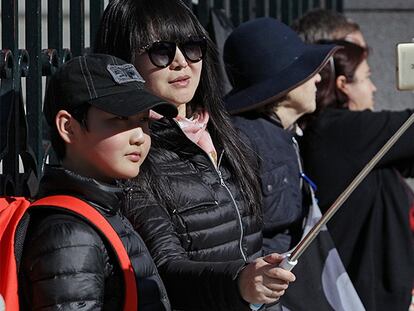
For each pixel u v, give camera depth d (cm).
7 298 407
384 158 706
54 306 405
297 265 631
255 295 435
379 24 1120
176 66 525
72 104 443
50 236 413
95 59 452
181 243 499
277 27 662
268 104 648
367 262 704
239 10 904
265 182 613
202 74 551
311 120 711
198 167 517
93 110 443
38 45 572
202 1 845
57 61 592
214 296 450
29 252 416
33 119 573
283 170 625
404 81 463
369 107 764
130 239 441
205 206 506
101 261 422
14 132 543
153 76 524
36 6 572
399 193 716
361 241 709
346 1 1120
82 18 621
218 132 548
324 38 778
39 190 447
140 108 438
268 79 648
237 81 661
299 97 654
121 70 451
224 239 515
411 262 711
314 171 705
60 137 453
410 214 730
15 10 548
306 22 789
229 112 641
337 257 643
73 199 429
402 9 1116
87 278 411
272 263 436
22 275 417
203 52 533
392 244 707
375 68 1123
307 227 632
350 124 702
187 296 461
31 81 572
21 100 553
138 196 485
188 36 525
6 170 541
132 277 427
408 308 709
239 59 658
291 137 646
